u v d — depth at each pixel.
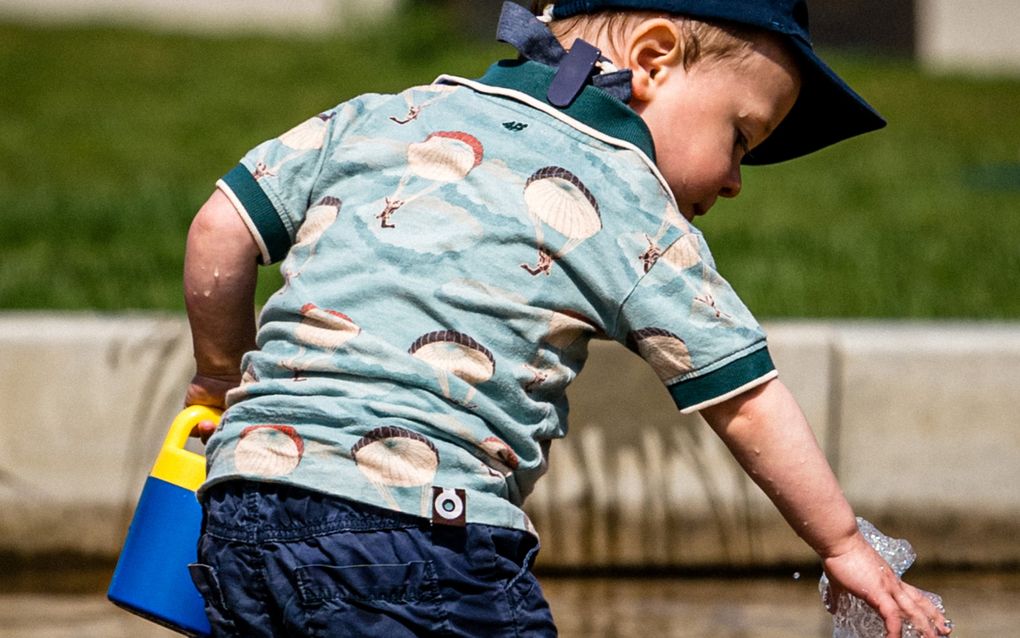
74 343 6.56
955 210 12.98
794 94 3.75
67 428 6.57
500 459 3.32
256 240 3.64
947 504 6.68
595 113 3.54
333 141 3.65
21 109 17.78
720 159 3.65
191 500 3.75
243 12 26.27
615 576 6.58
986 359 6.67
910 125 18.75
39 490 6.57
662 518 6.55
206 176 14.54
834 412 6.64
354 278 3.38
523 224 3.38
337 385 3.28
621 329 3.42
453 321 3.31
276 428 3.30
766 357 3.40
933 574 6.72
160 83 19.58
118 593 3.74
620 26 3.66
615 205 3.42
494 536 3.26
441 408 3.27
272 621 3.28
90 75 19.89
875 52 28.62
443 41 22.19
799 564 6.62
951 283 9.48
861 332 6.71
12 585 6.47
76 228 10.84
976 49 27.39
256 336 3.71
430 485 3.22
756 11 3.62
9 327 6.61
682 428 6.54
